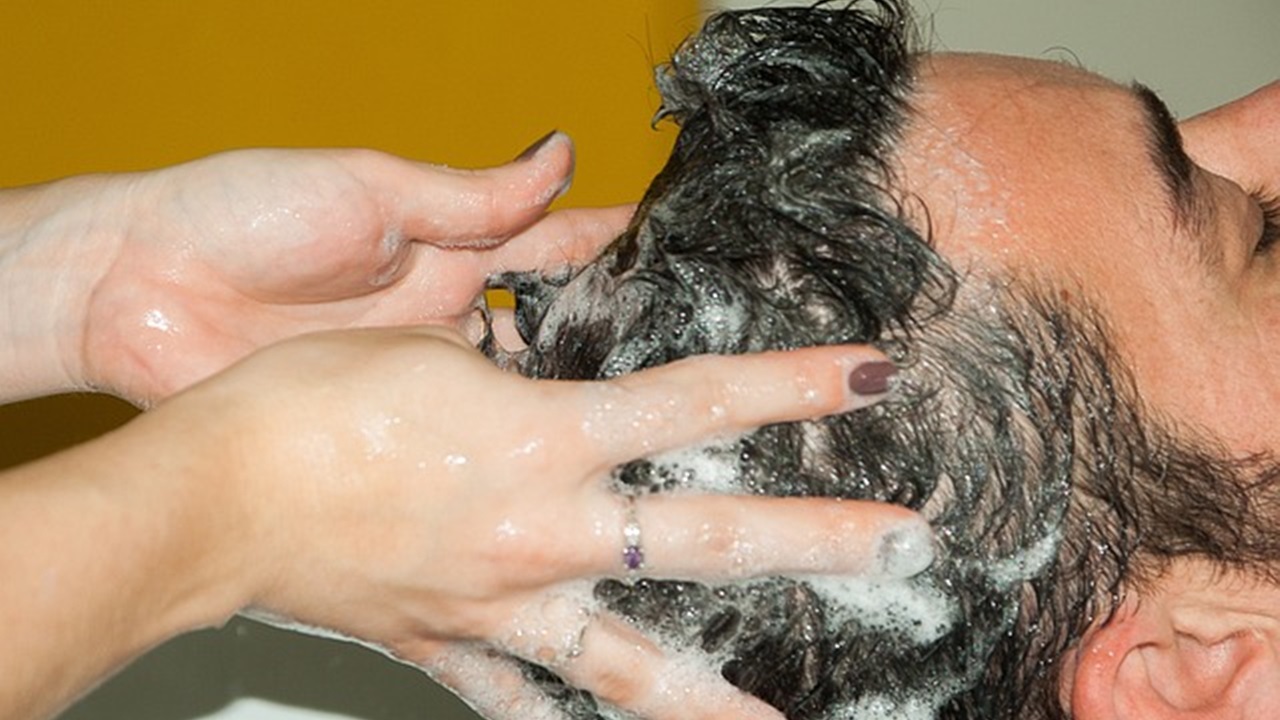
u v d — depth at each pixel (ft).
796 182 3.49
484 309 4.24
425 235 4.06
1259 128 4.02
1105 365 3.45
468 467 3.10
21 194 4.23
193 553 2.94
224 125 6.40
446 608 3.22
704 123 3.66
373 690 4.92
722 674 3.41
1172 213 3.54
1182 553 3.50
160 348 4.05
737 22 3.80
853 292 3.39
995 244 3.45
